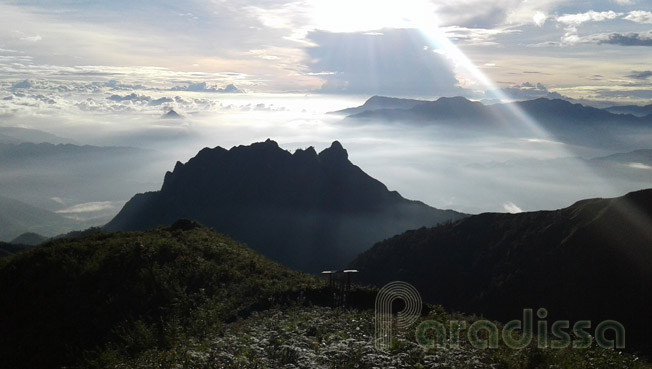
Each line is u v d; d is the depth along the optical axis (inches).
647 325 1713.8
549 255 2288.4
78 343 707.4
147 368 490.3
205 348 513.0
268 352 488.7
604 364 506.9
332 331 581.3
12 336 738.8
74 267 882.1
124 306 778.2
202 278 888.3
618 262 2038.6
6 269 901.8
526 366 476.4
